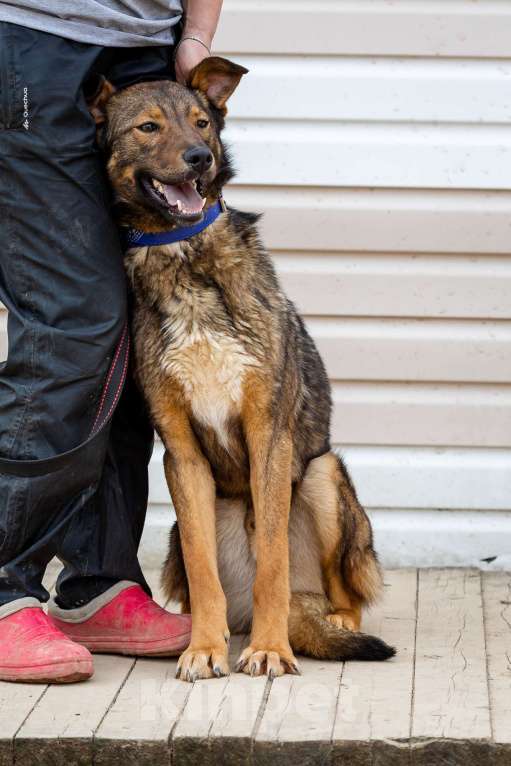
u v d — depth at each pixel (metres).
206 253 2.98
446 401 3.60
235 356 2.95
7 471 2.84
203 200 2.96
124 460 3.09
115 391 2.91
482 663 2.92
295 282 3.60
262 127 3.59
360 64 3.58
